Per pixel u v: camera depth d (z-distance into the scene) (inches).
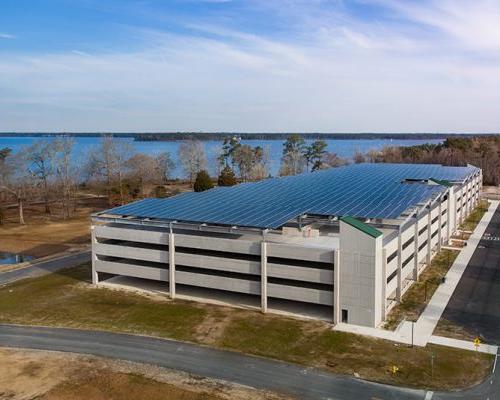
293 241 2588.6
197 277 2672.2
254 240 2630.4
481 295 2684.5
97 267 2994.6
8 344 2185.0
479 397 1673.2
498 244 3821.4
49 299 2770.7
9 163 6141.7
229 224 2596.0
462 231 4298.7
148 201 3280.0
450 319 2358.5
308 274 2373.3
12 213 5575.8
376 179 4089.6
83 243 4178.2
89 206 5954.7
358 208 2847.0
